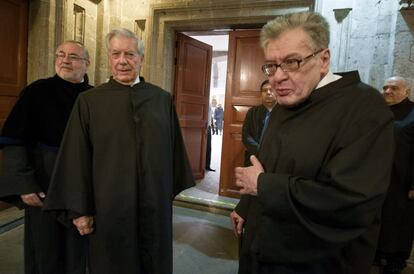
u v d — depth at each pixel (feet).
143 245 4.33
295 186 2.34
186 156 5.19
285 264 2.61
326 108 2.53
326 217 2.28
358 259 2.62
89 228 4.12
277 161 2.68
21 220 8.96
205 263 7.32
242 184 2.74
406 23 7.66
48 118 4.96
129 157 4.17
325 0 9.03
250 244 2.97
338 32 8.96
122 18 11.57
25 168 4.64
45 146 4.92
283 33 2.49
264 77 11.05
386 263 7.14
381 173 2.22
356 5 8.73
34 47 9.66
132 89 4.45
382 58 8.53
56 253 5.01
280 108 3.01
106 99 4.30
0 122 8.96
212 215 10.71
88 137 4.25
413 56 7.64
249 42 11.24
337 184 2.18
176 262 7.30
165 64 11.66
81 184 4.04
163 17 11.38
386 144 2.30
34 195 4.64
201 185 13.41
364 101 2.42
